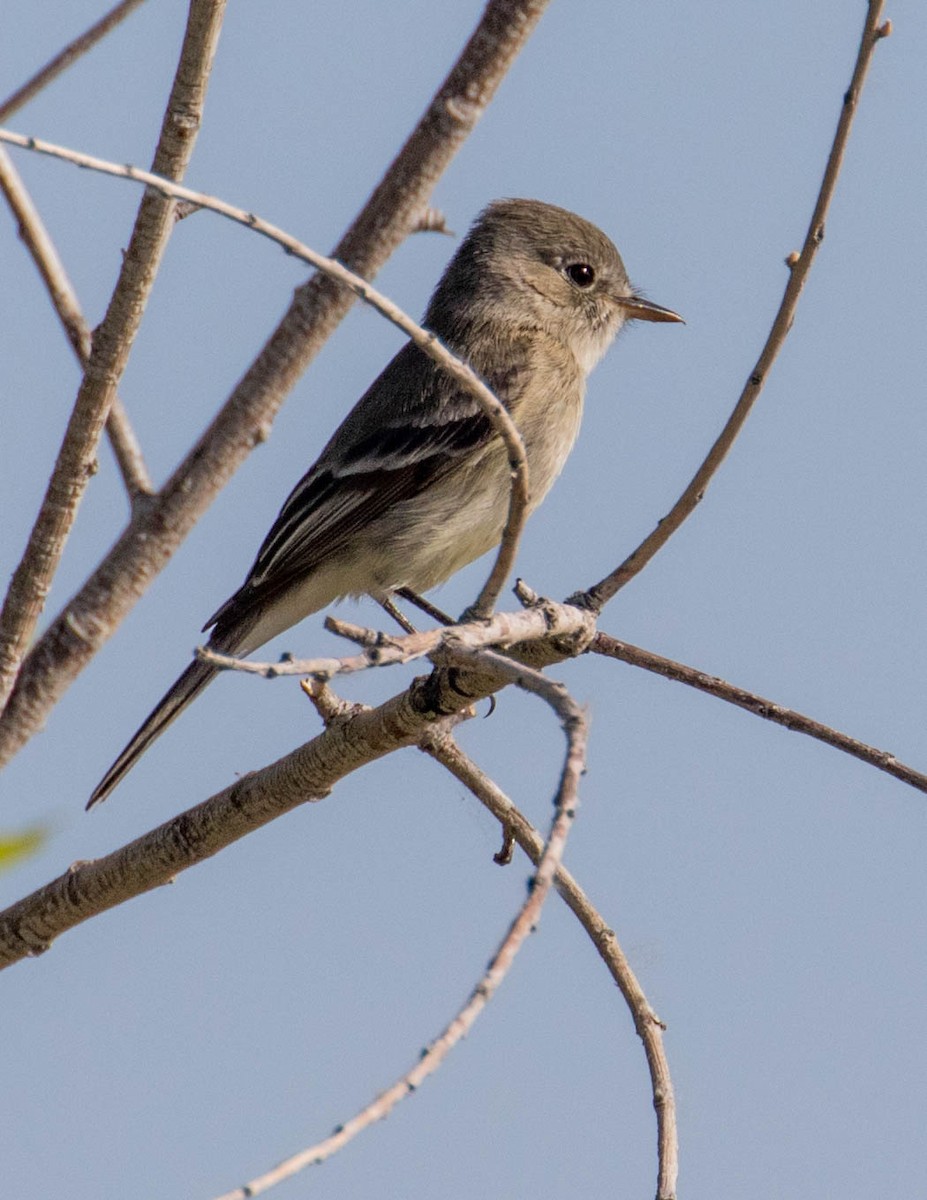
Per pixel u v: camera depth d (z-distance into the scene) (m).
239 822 8.04
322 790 8.02
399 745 7.86
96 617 7.27
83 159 5.83
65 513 7.15
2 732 7.20
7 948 8.38
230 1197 4.16
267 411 7.30
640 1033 8.48
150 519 7.31
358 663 5.67
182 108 6.95
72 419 7.14
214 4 6.82
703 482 7.95
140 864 8.15
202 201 6.11
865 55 7.63
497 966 4.75
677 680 8.41
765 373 7.85
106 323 7.07
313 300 7.28
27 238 8.37
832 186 7.79
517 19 7.27
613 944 8.66
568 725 5.41
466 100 7.22
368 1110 4.48
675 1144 8.11
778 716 8.32
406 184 7.26
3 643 7.18
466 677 7.48
